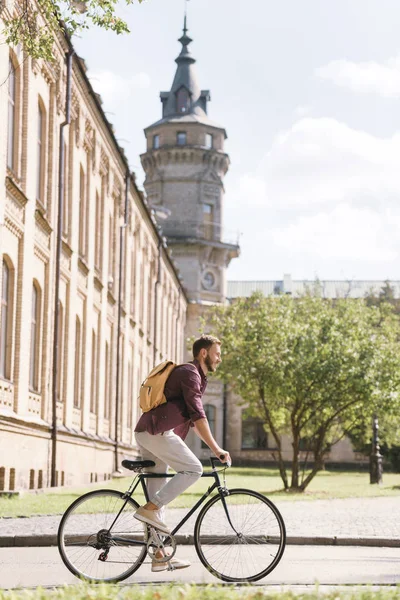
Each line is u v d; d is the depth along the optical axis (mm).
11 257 23906
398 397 33250
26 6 15008
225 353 34688
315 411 33969
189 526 15055
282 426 47844
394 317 38812
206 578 9359
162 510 8820
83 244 35031
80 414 34250
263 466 82562
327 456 84250
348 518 18625
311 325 35219
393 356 33844
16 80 24703
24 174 24891
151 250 57156
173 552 8781
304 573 10078
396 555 12617
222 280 82812
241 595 6859
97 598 6656
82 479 33844
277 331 33969
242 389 34594
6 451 22969
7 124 22953
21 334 24438
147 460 8914
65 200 31047
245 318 34969
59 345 30766
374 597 6910
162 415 8742
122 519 8828
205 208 81438
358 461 84000
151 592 6809
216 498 8898
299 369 32875
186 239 79875
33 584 9039
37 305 27422
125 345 45969
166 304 66438
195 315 81125
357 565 11094
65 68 29875
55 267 28797
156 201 81312
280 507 22484
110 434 41906
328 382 33000
